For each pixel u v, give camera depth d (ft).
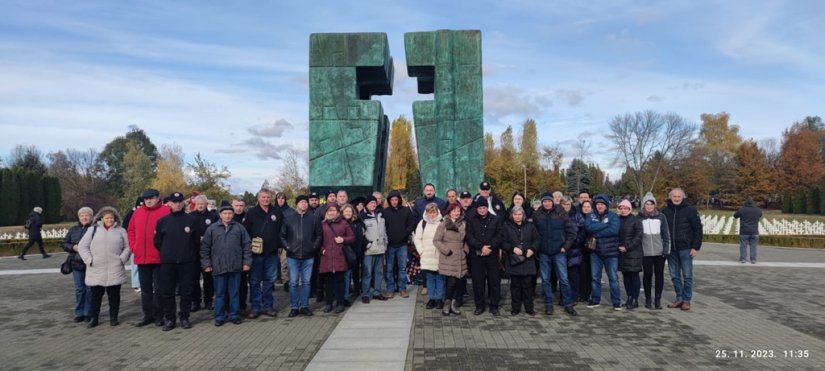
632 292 29.09
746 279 40.14
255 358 20.42
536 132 188.24
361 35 40.34
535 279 33.53
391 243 32.22
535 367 18.92
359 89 44.52
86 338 24.09
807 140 189.47
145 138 254.27
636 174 197.57
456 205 28.14
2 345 23.04
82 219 28.04
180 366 19.60
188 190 107.04
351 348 21.53
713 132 225.76
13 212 127.03
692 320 26.48
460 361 19.65
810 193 148.56
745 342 22.36
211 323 26.71
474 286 27.86
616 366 19.04
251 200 123.85
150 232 26.27
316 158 40.09
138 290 37.01
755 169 182.29
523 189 176.04
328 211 28.84
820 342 22.44
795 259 53.83
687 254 28.89
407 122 158.81
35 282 42.01
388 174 157.48
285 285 35.70
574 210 31.55
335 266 28.32
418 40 40.60
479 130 40.06
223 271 25.95
